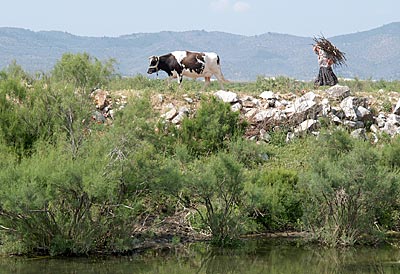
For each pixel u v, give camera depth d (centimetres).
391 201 2595
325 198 2531
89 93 2566
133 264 2208
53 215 2259
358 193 2505
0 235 2312
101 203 2270
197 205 2633
